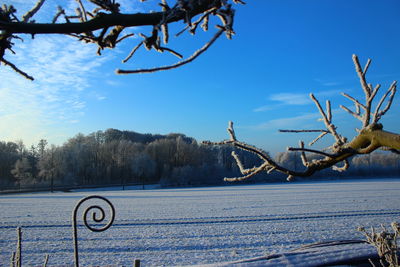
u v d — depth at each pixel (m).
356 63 2.20
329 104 2.44
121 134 136.38
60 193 65.81
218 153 98.88
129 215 27.86
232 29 1.01
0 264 13.78
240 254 15.53
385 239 4.34
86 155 95.25
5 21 1.04
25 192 71.06
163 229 21.52
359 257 4.70
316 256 4.78
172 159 100.62
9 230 21.16
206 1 1.08
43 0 1.16
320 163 2.24
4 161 89.81
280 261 4.71
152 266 13.61
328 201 37.97
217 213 29.03
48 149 89.62
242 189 67.56
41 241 17.89
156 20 1.15
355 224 22.67
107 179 95.25
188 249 16.48
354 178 100.12
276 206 33.94
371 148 2.01
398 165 107.38
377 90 2.11
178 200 43.00
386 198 40.69
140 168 87.75
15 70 1.28
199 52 0.97
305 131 2.53
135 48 1.26
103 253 15.61
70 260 14.33
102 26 1.11
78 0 1.35
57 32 1.08
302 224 22.98
